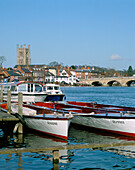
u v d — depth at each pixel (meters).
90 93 104.12
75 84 190.88
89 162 16.52
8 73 167.88
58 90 45.72
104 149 19.03
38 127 23.66
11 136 23.25
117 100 68.81
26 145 20.28
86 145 14.34
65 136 21.25
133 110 28.08
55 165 15.15
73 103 35.59
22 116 24.52
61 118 21.30
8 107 26.80
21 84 39.06
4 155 17.69
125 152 18.38
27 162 16.41
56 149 14.31
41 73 174.50
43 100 39.28
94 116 24.78
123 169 15.44
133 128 22.55
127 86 189.12
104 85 187.38
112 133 24.23
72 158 17.19
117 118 23.23
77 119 27.03
